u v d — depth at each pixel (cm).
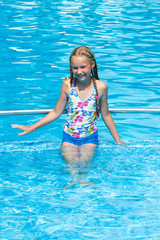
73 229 349
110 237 339
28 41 1018
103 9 1326
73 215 368
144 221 360
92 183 418
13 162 465
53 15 1248
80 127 509
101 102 514
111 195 398
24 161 467
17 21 1182
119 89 741
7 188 409
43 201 388
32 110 531
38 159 472
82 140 513
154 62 884
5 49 962
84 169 446
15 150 500
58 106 520
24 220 361
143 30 1109
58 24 1157
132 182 420
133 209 377
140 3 1412
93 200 390
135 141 532
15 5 1365
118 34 1074
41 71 830
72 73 496
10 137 564
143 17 1234
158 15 1255
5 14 1253
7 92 726
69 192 403
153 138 555
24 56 917
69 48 968
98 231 346
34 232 345
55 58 905
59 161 466
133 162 463
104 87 501
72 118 511
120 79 791
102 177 429
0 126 602
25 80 784
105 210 375
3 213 371
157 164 459
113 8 1341
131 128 596
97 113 510
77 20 1198
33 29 1111
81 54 470
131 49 967
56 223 357
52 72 825
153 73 821
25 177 431
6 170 445
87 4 1389
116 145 512
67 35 1062
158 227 352
